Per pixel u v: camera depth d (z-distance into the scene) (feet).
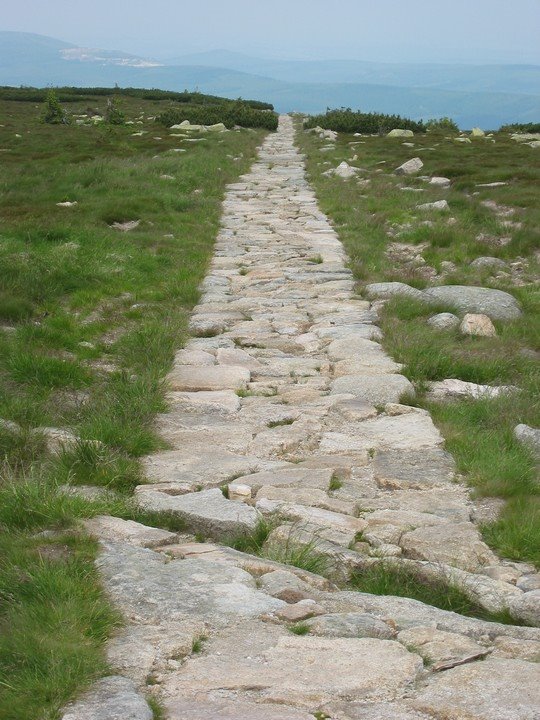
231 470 22.81
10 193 74.95
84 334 37.50
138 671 12.51
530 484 21.88
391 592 16.60
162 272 50.29
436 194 78.79
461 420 26.76
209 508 19.89
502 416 26.99
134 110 206.08
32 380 29.99
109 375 31.30
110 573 15.75
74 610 13.78
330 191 85.05
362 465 23.50
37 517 18.39
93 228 59.00
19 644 12.71
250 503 20.83
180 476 22.40
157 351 33.94
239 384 30.66
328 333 37.47
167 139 135.44
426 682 12.19
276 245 60.34
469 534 18.99
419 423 26.50
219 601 14.76
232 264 54.19
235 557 17.16
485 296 42.73
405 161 111.04
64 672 12.03
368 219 68.74
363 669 12.43
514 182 87.56
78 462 22.16
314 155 121.80
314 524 19.38
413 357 32.83
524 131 180.45
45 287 43.62
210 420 27.20
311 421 26.68
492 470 22.31
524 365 33.58
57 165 96.27
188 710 11.43
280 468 23.02
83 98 228.43
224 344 36.11
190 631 13.66
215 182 88.53
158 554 16.89
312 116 205.05
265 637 13.50
